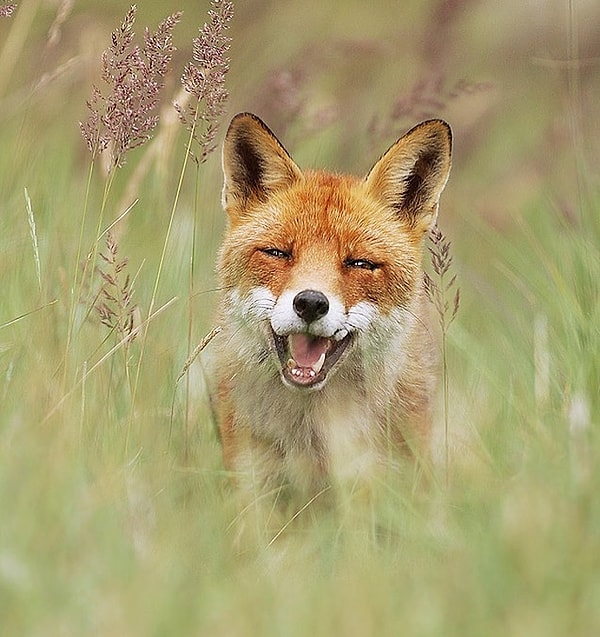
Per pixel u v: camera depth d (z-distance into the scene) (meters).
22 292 11.15
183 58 16.77
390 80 19.50
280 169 10.03
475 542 7.50
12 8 12.54
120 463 8.87
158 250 12.91
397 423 9.87
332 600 6.86
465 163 20.17
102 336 10.75
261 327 9.59
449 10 20.70
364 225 9.72
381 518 8.96
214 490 9.44
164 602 6.59
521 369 11.04
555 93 20.53
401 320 9.86
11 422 8.42
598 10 21.19
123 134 10.52
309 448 9.97
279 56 19.33
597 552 7.05
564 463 8.07
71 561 6.95
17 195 12.82
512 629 6.43
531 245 13.59
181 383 10.90
